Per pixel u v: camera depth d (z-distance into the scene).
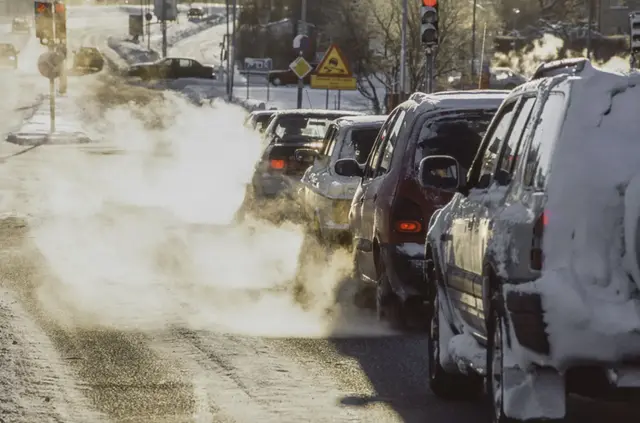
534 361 13.72
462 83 99.44
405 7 56.47
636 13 55.59
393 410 17.16
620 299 13.40
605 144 13.67
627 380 13.60
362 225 26.31
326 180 31.31
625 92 13.91
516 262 13.92
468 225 16.77
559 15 153.62
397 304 23.94
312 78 66.00
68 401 17.52
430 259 19.61
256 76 185.38
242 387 18.53
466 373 17.22
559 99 14.39
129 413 16.78
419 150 23.70
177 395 17.92
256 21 198.38
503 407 14.02
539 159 14.39
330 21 150.00
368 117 33.41
